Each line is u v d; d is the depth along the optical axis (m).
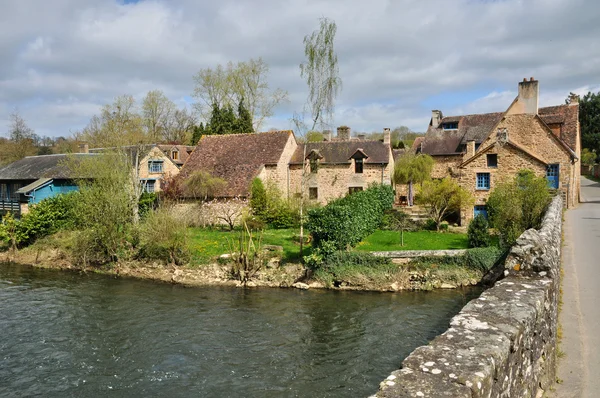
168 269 24.94
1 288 22.56
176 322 17.25
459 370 3.45
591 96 68.25
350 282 21.72
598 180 61.06
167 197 35.16
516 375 4.39
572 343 7.85
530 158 32.06
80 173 33.53
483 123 41.41
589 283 11.88
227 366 13.43
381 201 33.50
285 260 23.69
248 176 38.16
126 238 26.88
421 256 22.09
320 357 14.02
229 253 24.83
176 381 12.52
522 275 6.64
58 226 32.12
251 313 18.31
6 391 12.00
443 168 40.34
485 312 4.92
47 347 14.80
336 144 41.38
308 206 32.44
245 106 55.94
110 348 14.74
